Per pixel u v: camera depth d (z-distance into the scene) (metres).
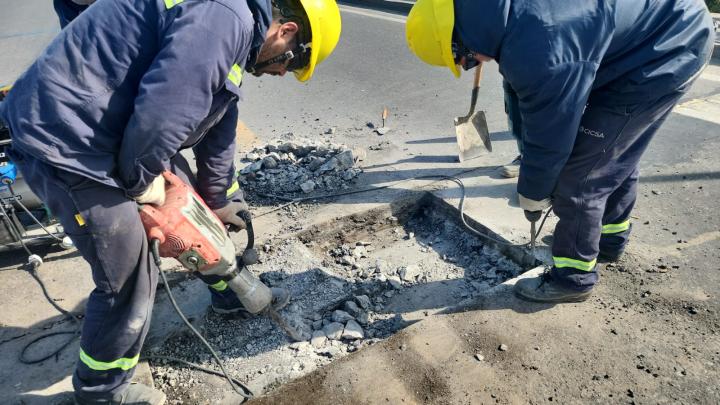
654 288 2.73
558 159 2.15
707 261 2.90
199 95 1.63
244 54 1.74
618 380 2.25
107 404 2.21
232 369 2.54
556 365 2.33
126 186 1.83
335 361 2.43
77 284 3.03
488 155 4.21
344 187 3.90
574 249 2.46
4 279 3.08
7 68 7.81
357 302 2.97
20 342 2.66
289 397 2.29
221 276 2.24
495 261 3.23
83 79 1.65
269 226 3.51
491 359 2.38
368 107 5.51
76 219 1.82
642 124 2.22
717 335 2.43
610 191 2.38
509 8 1.92
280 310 2.84
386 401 2.23
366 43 7.85
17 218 3.14
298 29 2.00
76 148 1.70
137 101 1.59
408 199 3.71
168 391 2.45
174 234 1.97
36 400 2.35
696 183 3.61
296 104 5.76
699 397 2.16
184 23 1.58
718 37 6.09
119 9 1.66
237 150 4.63
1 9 12.04
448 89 5.82
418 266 3.31
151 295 2.07
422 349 2.45
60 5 2.89
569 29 1.90
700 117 4.50
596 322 2.54
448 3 2.09
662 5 2.04
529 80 1.95
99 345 2.02
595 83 2.16
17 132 1.67
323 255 3.43
